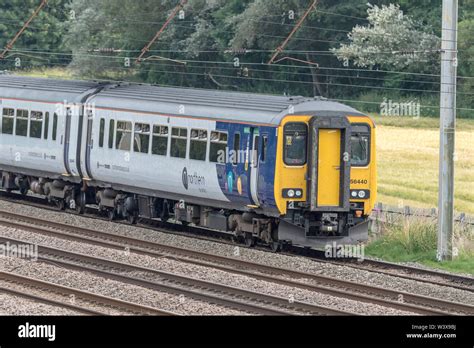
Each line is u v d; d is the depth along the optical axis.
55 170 66.69
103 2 127.38
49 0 143.38
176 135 57.53
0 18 142.38
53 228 60.00
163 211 61.16
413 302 42.84
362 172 53.19
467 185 79.81
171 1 127.81
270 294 43.16
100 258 49.06
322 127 51.75
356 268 49.81
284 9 122.94
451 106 52.81
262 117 52.31
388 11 115.50
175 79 130.25
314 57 126.62
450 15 52.59
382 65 121.44
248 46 125.50
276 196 51.38
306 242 52.56
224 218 56.00
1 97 70.50
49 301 40.00
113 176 62.25
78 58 128.25
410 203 73.25
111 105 62.16
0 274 44.53
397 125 109.75
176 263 49.03
